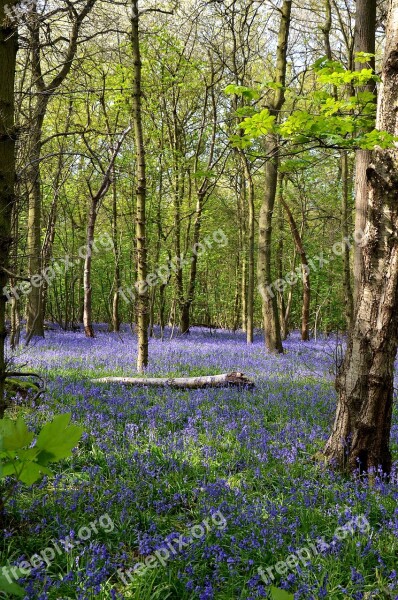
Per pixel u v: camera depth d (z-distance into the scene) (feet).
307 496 16.70
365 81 20.15
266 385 36.40
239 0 63.41
